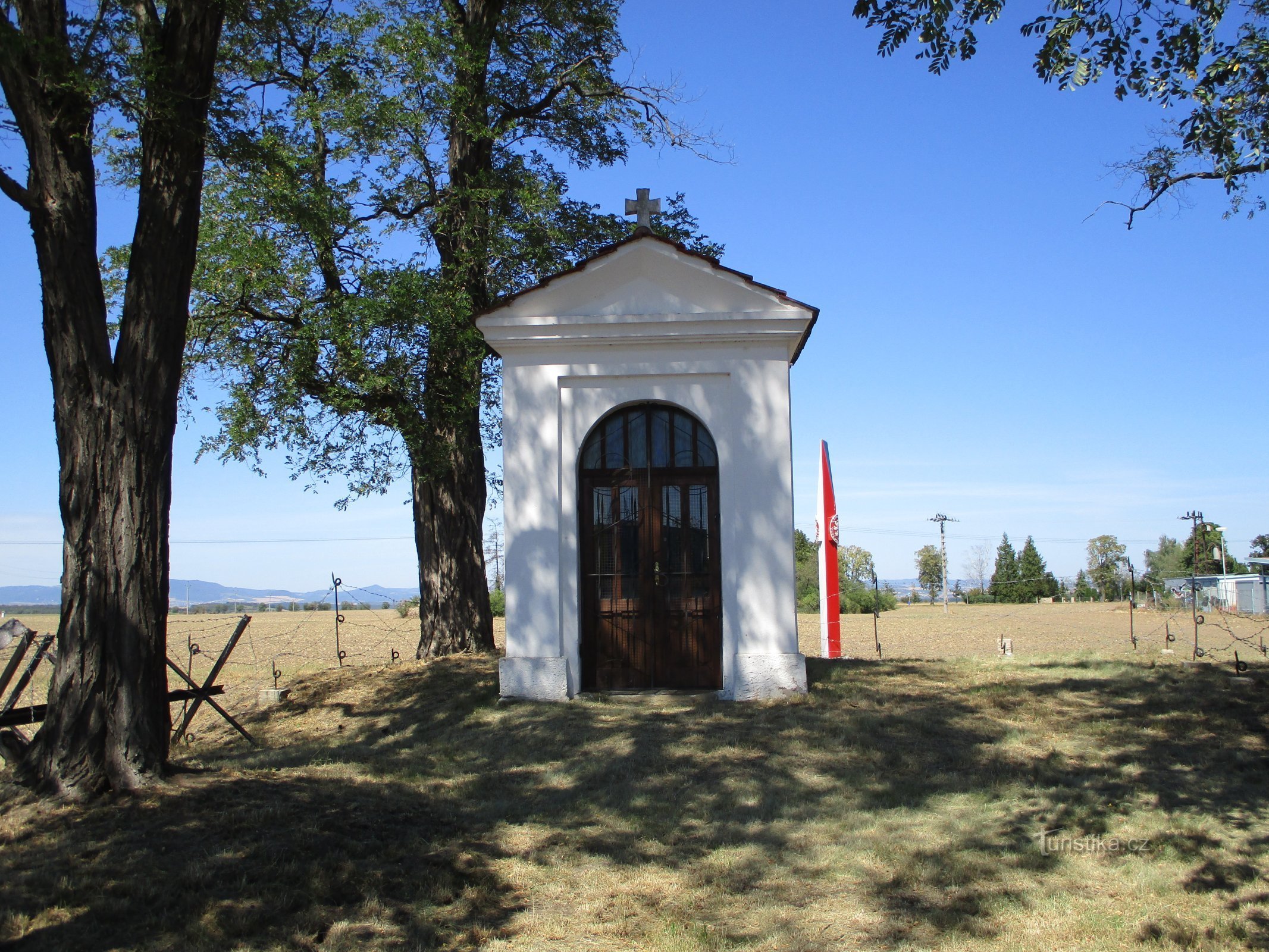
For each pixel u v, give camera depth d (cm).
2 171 796
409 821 807
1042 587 6900
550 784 932
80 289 823
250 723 1388
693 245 1775
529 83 1752
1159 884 678
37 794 781
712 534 1246
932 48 943
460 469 1659
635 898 681
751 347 1220
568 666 1220
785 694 1183
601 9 1770
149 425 841
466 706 1225
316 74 1503
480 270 1583
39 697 1666
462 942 611
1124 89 960
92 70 822
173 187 859
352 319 1402
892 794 868
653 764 963
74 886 633
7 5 840
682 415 1257
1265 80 944
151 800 774
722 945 605
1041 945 599
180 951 568
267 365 1548
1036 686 1209
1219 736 984
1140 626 3369
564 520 1230
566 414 1240
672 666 1243
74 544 820
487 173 1617
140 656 823
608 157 1867
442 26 1553
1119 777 888
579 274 1210
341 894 656
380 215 1638
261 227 1468
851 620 4278
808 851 755
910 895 674
